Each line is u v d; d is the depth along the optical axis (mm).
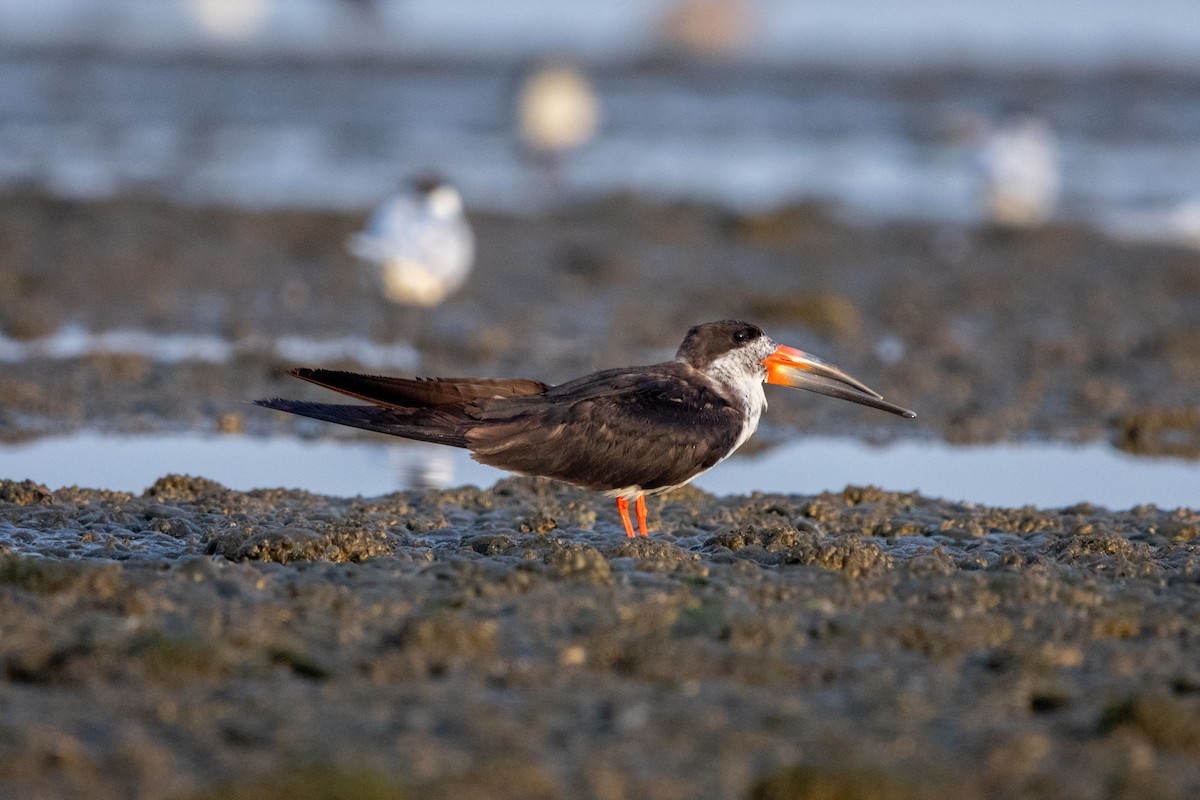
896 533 11602
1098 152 46938
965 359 20078
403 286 21531
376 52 81000
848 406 17312
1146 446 15789
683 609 8836
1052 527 11781
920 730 7195
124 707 7227
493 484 13617
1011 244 31047
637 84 69375
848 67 80000
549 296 24484
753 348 11531
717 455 10977
